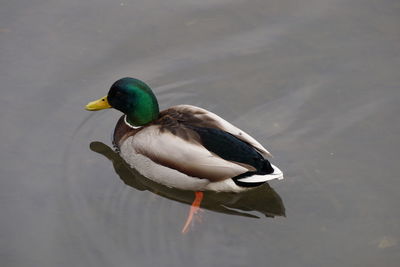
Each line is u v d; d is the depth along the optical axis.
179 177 13.02
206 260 11.74
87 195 13.37
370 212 12.64
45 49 16.42
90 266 11.74
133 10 17.69
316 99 15.48
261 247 12.01
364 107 15.14
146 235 12.39
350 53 16.53
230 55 16.69
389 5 17.70
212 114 13.22
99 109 14.44
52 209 12.98
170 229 12.54
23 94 15.43
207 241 12.20
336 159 13.95
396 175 13.45
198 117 13.16
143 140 13.30
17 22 17.06
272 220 12.64
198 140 12.75
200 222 12.68
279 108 15.37
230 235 12.33
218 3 17.77
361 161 13.85
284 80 16.05
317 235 12.21
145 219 12.80
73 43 16.64
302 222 12.54
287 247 11.98
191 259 11.78
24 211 12.91
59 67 16.06
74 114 15.23
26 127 14.79
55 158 14.20
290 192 13.26
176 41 16.97
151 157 13.15
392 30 16.98
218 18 17.62
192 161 12.68
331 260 11.62
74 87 15.67
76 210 12.98
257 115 15.23
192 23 17.45
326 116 15.04
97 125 15.23
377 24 17.20
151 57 16.56
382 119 14.80
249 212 12.90
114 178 13.88
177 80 16.14
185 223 12.70
